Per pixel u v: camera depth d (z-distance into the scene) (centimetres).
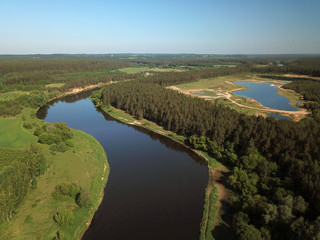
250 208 5600
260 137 8806
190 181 8000
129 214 6309
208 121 10856
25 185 6303
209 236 5466
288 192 5962
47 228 5369
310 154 7256
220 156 9162
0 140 10056
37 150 8175
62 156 8650
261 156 7969
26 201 6131
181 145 11019
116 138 11994
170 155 10050
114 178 8119
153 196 7125
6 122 12488
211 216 6112
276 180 6675
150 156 9931
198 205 6731
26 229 5266
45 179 7138
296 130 8456
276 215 5075
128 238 5500
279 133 8606
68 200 6406
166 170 8750
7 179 6166
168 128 12712
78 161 8431
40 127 11069
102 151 10181
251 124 9650
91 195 6381
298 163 6644
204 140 10194
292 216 4938
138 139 11881
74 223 5703
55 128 10581
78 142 10425
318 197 5306
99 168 8381
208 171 8612
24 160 7488
